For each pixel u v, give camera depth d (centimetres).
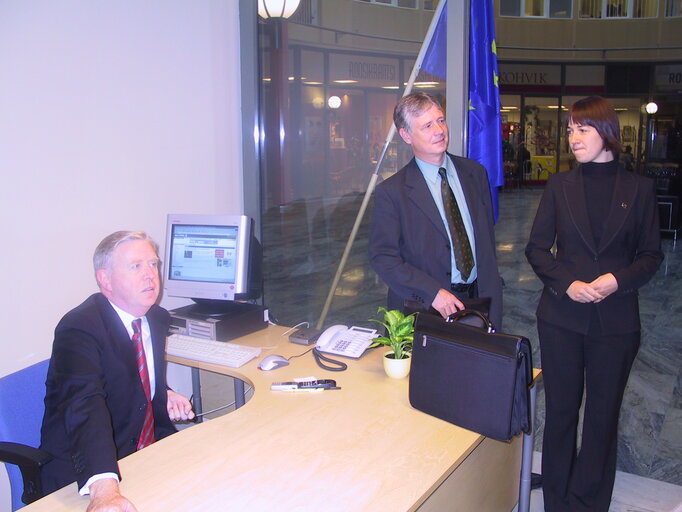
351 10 422
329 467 146
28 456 162
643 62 1189
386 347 235
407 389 195
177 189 292
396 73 393
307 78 459
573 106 208
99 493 132
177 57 285
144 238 186
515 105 1290
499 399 159
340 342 234
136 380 182
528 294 608
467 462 176
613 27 1200
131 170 269
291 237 735
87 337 172
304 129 461
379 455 152
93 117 251
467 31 277
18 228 228
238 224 253
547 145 1320
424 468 145
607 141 201
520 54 1243
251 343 250
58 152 238
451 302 204
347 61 433
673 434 322
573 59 1234
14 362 232
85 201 251
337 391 194
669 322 523
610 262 205
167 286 265
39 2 227
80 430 149
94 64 249
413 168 230
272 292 594
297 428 167
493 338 162
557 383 219
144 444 184
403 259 229
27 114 227
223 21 308
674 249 812
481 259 227
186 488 137
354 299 580
